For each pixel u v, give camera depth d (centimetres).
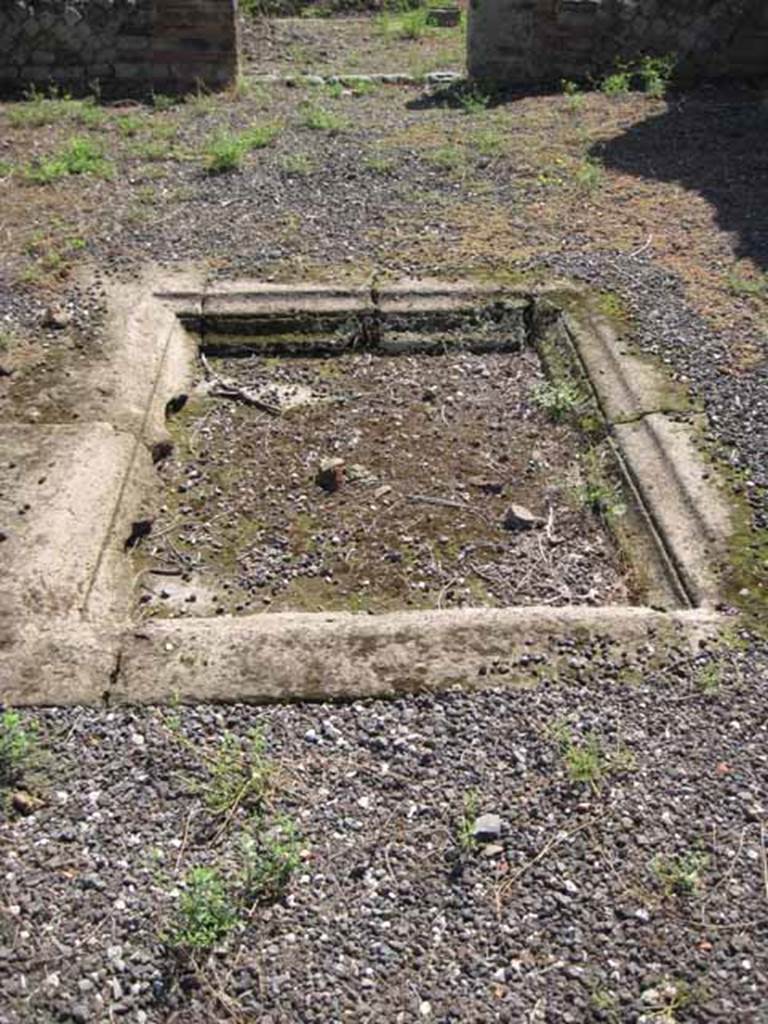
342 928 248
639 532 387
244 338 521
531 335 517
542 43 845
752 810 273
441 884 258
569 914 250
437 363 511
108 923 248
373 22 1149
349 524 414
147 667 317
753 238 567
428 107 814
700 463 400
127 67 859
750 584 346
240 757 290
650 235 576
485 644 323
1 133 766
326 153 707
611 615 334
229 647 322
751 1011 229
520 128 744
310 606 375
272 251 572
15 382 459
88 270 555
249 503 426
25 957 242
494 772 285
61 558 360
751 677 312
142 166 697
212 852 266
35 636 327
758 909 250
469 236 584
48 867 262
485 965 240
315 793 280
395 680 311
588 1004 232
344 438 462
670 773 283
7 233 600
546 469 439
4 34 845
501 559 395
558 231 586
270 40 1055
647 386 446
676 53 834
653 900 252
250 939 246
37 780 284
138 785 283
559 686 310
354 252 570
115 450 422
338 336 519
